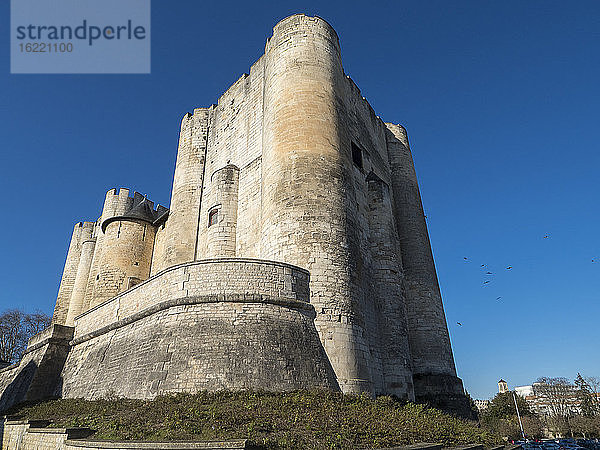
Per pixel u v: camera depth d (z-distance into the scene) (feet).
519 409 197.26
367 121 100.32
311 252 57.67
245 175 83.61
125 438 31.30
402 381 68.08
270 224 62.95
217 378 43.14
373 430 35.78
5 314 168.35
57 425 41.55
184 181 98.78
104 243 111.96
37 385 70.18
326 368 49.32
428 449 33.63
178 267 53.88
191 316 49.19
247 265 51.72
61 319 143.02
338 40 83.05
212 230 80.18
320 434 32.63
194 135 105.29
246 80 95.86
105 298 103.60
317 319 53.16
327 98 71.67
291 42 76.18
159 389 43.96
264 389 42.88
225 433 30.94
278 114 70.69
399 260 84.69
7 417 54.80
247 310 49.06
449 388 79.66
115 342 59.00
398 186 103.30
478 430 51.98
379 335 67.97
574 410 225.97
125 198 133.39
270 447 29.04
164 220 110.42
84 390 58.80
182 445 27.04
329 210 61.77
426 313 86.84
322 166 64.80
